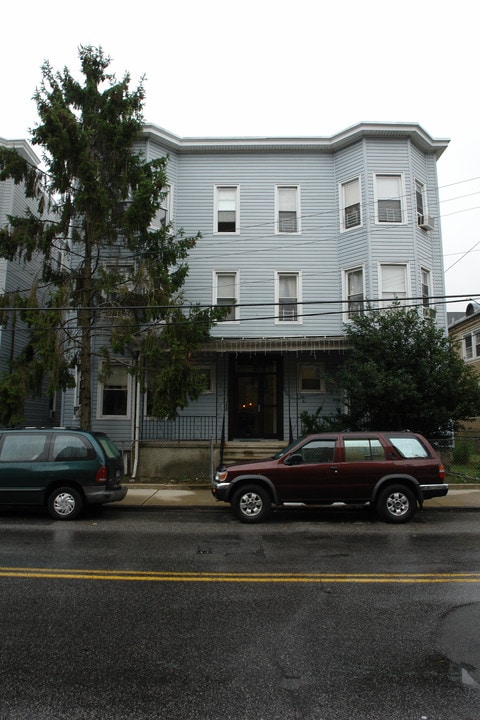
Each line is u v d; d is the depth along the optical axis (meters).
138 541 7.51
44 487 9.20
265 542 7.48
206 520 9.36
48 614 4.49
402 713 2.95
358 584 5.41
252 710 2.98
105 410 16.45
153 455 14.02
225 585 5.36
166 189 17.75
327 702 3.06
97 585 5.33
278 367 17.33
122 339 12.40
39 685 3.26
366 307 16.55
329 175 18.12
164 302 12.77
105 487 9.29
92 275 13.71
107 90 12.83
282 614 4.52
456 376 13.55
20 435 9.55
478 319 28.64
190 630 4.14
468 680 3.34
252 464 9.30
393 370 13.45
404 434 9.35
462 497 11.57
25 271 18.22
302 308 17.47
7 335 16.94
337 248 17.67
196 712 2.96
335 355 17.08
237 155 18.34
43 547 7.08
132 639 3.96
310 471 9.05
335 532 8.23
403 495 9.03
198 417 16.75
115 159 12.87
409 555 6.70
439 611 4.61
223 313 13.58
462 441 15.19
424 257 17.31
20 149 17.97
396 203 17.14
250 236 17.88
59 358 12.05
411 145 17.50
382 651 3.77
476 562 6.35
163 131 17.59
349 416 14.66
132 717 2.90
